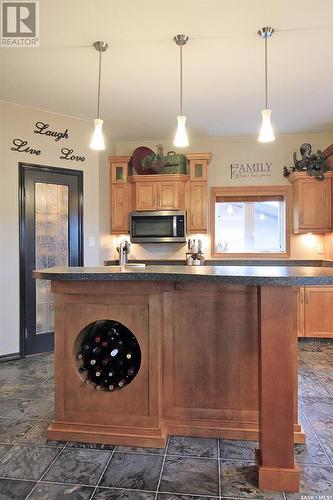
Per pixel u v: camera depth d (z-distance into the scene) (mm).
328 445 2086
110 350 2229
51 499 1652
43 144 3914
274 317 1792
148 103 3725
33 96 3545
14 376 3229
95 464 1919
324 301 4184
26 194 3799
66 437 2148
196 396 2164
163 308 2148
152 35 2514
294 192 4664
